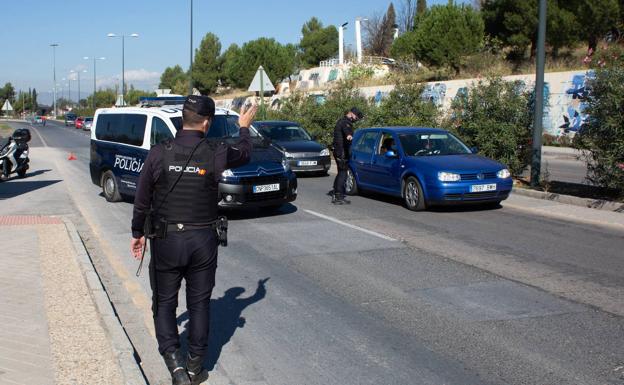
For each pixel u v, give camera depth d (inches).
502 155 596.1
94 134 549.0
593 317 223.3
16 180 694.5
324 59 2970.0
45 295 239.8
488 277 277.9
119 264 311.7
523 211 457.7
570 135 1122.0
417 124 736.3
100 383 162.1
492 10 1553.9
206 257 161.6
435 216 440.5
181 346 200.2
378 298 249.1
